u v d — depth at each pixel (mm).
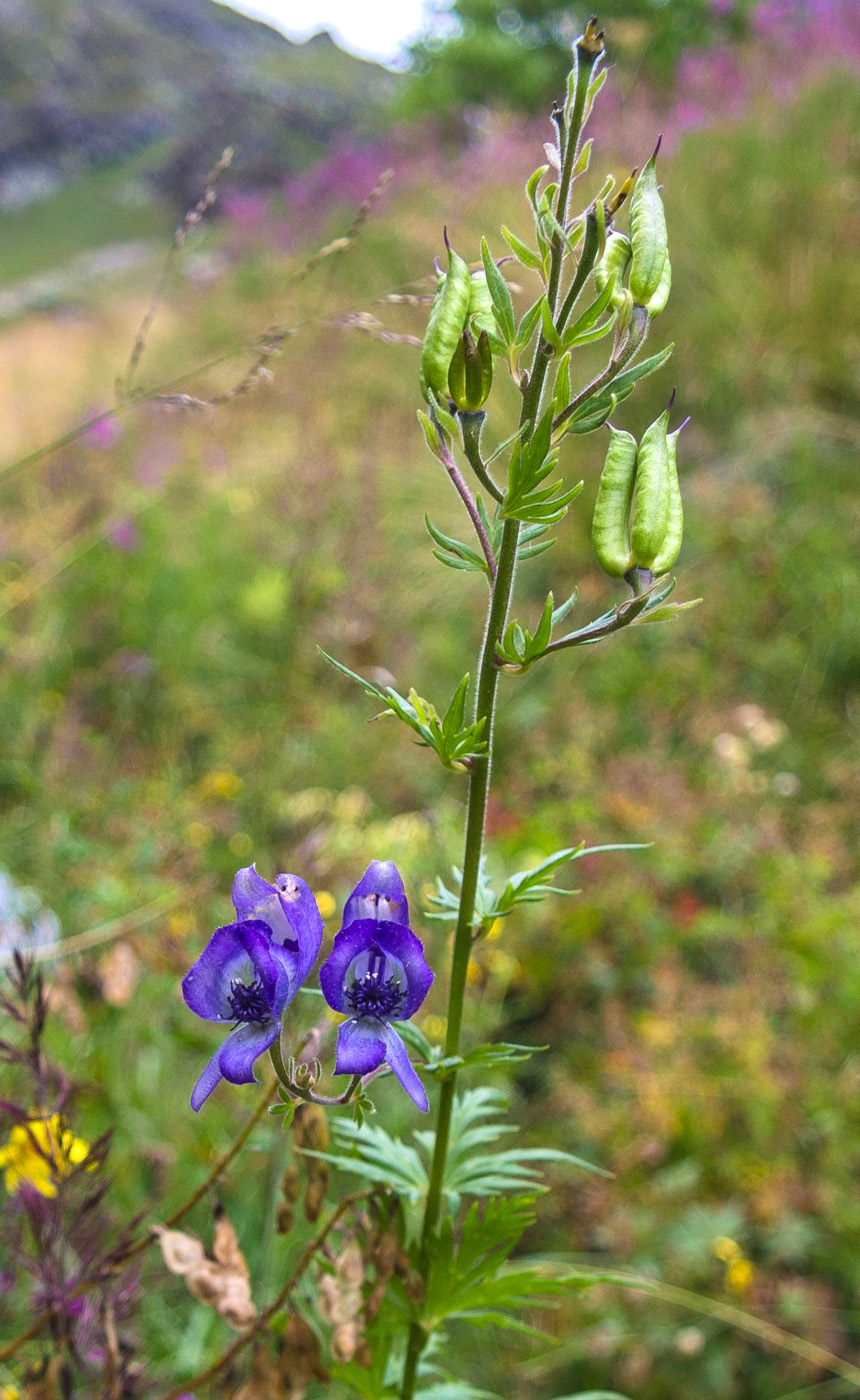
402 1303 1487
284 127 30453
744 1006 3547
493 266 1164
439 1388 1655
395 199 11227
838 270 6887
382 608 5555
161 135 58438
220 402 2242
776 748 4977
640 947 3963
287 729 4562
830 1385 2906
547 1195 3248
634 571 1214
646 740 5039
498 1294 1464
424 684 5328
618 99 9781
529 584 6164
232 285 13297
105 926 3053
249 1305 1502
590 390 1202
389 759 4785
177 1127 2928
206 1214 2752
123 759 4797
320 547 5109
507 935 3854
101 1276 1656
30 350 14656
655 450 1203
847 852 4367
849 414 6684
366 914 1204
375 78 69125
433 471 6715
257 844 3725
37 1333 1734
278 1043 1104
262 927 1125
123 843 3871
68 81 59000
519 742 5055
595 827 4316
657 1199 3182
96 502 6375
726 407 6719
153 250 39750
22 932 2709
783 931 3873
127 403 2354
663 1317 3000
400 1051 1124
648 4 13781
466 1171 1469
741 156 8047
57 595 6059
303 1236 2730
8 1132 2166
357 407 7898
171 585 6152
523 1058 1258
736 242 7496
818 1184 3199
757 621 5516
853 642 5316
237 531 6844
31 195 52375
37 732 4516
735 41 13523
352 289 9859
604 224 1143
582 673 5484
